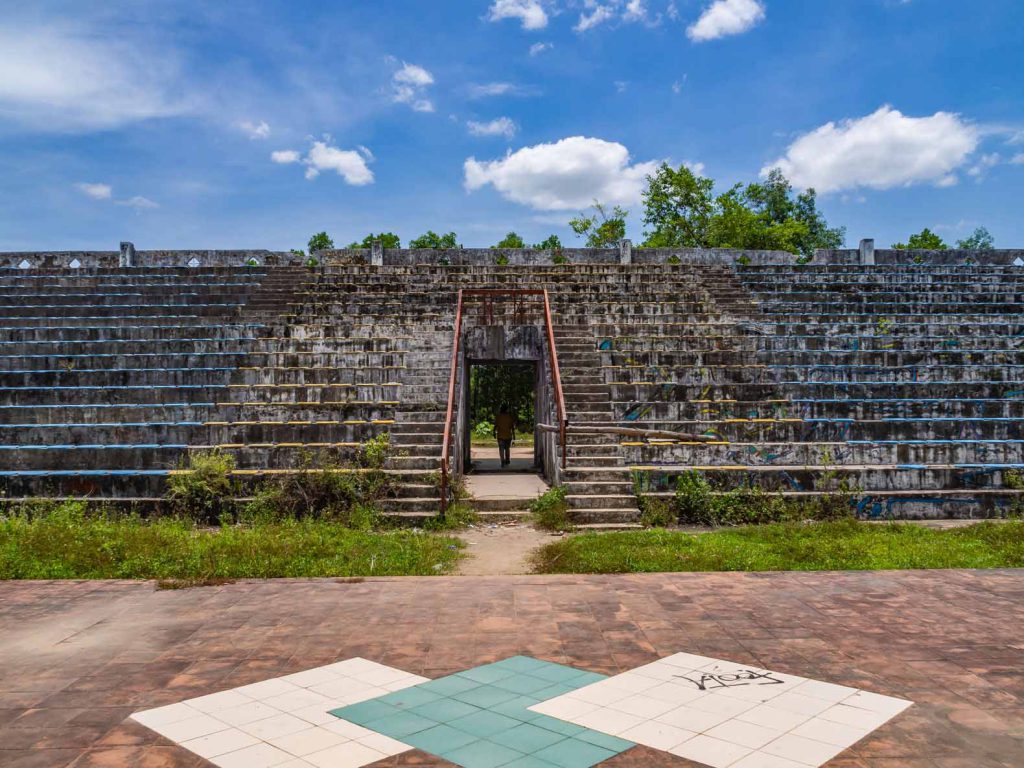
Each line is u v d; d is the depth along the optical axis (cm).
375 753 436
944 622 689
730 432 1410
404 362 1612
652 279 2145
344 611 732
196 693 533
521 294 1731
